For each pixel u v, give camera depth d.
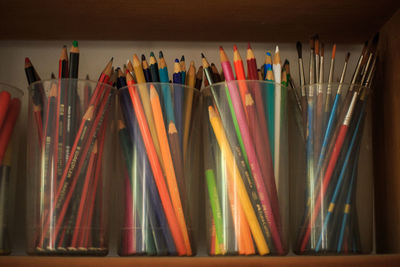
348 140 0.62
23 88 0.75
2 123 0.61
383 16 0.69
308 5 0.66
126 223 0.60
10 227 0.60
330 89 0.63
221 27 0.72
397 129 0.66
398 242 0.65
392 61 0.68
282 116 0.63
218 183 0.61
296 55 0.78
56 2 0.65
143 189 0.60
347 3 0.66
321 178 0.61
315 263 0.54
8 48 0.76
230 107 0.62
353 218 0.61
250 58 0.65
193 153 0.63
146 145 0.61
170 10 0.67
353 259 0.54
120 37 0.75
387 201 0.68
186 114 0.63
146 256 0.58
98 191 0.60
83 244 0.57
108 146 0.62
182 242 0.59
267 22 0.71
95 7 0.66
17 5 0.65
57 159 0.58
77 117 0.60
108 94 0.62
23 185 0.72
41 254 0.57
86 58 0.76
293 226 0.63
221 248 0.59
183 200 0.60
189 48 0.77
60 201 0.57
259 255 0.58
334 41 0.78
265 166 0.60
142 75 0.65
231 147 0.61
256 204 0.59
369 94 0.65
